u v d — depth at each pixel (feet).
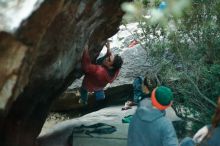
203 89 22.07
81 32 18.02
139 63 30.22
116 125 25.38
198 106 22.52
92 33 20.74
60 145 23.57
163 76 22.91
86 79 23.43
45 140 24.20
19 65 11.36
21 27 10.80
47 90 18.39
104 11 19.66
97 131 24.53
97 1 17.94
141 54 30.83
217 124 12.14
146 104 14.17
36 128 20.10
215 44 22.33
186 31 22.07
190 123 23.50
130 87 29.37
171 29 18.66
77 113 29.45
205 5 21.65
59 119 28.84
